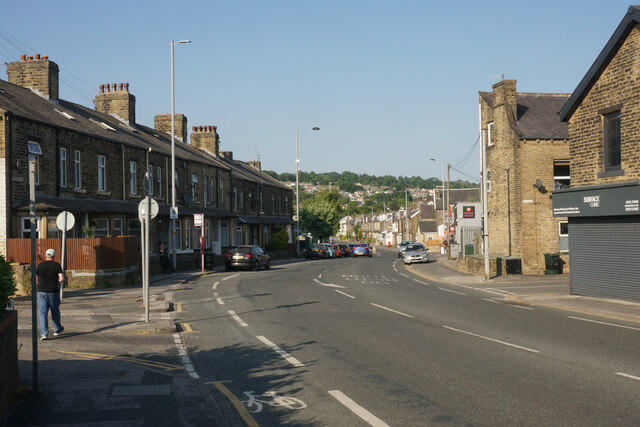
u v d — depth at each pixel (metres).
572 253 21.30
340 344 11.73
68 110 31.84
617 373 9.00
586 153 20.61
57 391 8.04
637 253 18.38
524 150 32.28
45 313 12.72
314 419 6.81
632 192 18.06
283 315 16.39
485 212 28.58
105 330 13.86
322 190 106.94
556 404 7.29
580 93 20.45
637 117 18.19
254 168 75.44
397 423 6.60
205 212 43.50
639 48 18.05
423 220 115.69
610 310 16.55
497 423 6.54
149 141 38.19
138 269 27.77
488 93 37.34
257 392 8.14
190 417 6.88
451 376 8.88
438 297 21.28
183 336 13.20
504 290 23.84
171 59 33.53
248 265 37.88
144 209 15.61
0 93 26.06
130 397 7.77
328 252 66.06
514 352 10.75
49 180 26.12
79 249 24.33
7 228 23.34
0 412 6.57
